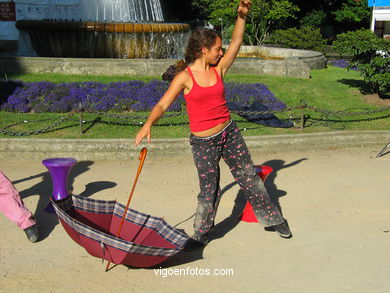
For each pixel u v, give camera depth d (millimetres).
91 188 6121
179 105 9078
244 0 4176
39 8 19953
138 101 9273
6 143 7242
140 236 4250
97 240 3797
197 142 4254
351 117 9250
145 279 3955
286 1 24406
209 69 4199
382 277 3969
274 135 7910
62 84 9844
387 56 10320
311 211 5422
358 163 7242
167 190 6098
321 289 3803
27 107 8984
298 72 12414
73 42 12227
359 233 4848
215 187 4355
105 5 17859
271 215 4605
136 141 3943
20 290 3766
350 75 13477
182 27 13086
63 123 8195
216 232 4910
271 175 6680
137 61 11508
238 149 4352
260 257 4355
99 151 7352
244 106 9180
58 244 4582
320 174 6715
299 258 4328
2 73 11203
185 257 4363
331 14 33750
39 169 6875
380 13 19844
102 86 9883
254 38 25844
